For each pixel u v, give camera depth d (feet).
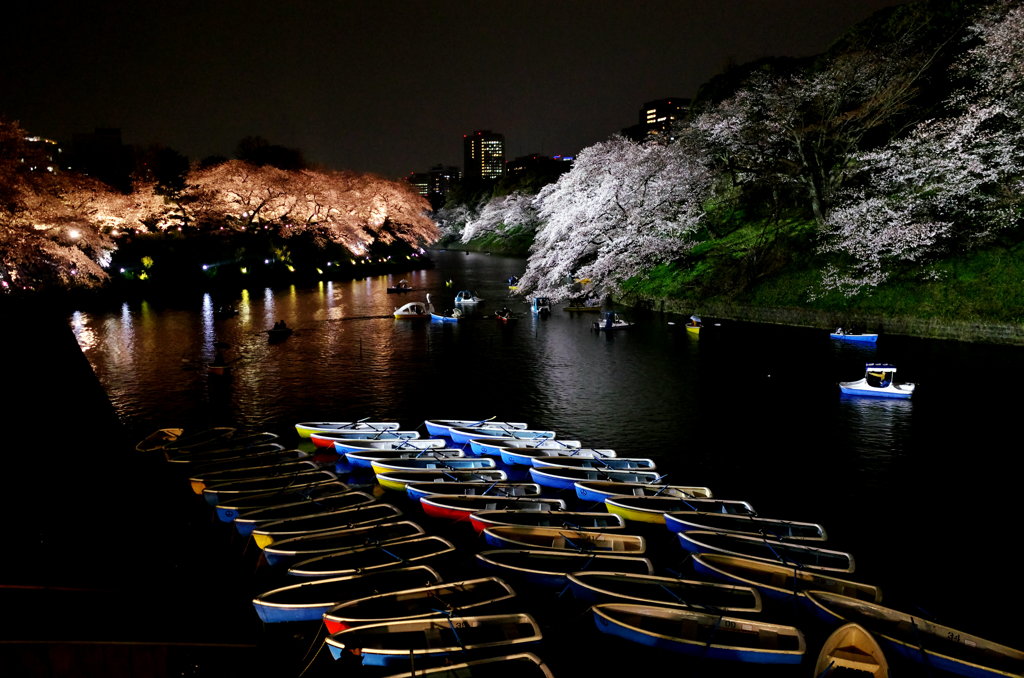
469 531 55.83
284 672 37.35
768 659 37.70
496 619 39.91
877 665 36.24
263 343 137.08
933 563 50.80
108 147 392.47
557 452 70.03
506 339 139.23
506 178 492.95
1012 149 122.72
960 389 92.48
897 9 183.62
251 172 279.69
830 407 87.40
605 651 41.68
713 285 164.55
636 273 189.78
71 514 26.71
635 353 122.52
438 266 341.62
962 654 38.06
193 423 84.94
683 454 72.64
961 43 163.84
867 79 156.25
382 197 371.97
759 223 185.68
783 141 159.94
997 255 124.06
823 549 48.67
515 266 337.72
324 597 42.78
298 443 78.18
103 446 29.53
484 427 79.05
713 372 106.93
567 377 106.01
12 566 23.39
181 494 57.62
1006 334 113.70
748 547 50.26
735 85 231.71
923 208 131.95
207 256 255.91
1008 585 47.93
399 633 38.99
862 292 135.44
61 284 180.14
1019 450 71.51
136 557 26.66
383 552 48.52
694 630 40.22
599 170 191.21
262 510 54.80
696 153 171.53
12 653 20.89
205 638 24.64
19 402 28.81
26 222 171.73
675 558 52.06
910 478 65.46
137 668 22.97
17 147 165.89
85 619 22.11
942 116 155.94
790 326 141.28
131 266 231.50
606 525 53.42
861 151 161.89
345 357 123.24
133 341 138.92
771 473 67.31
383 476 63.41
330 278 279.69
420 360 120.16
